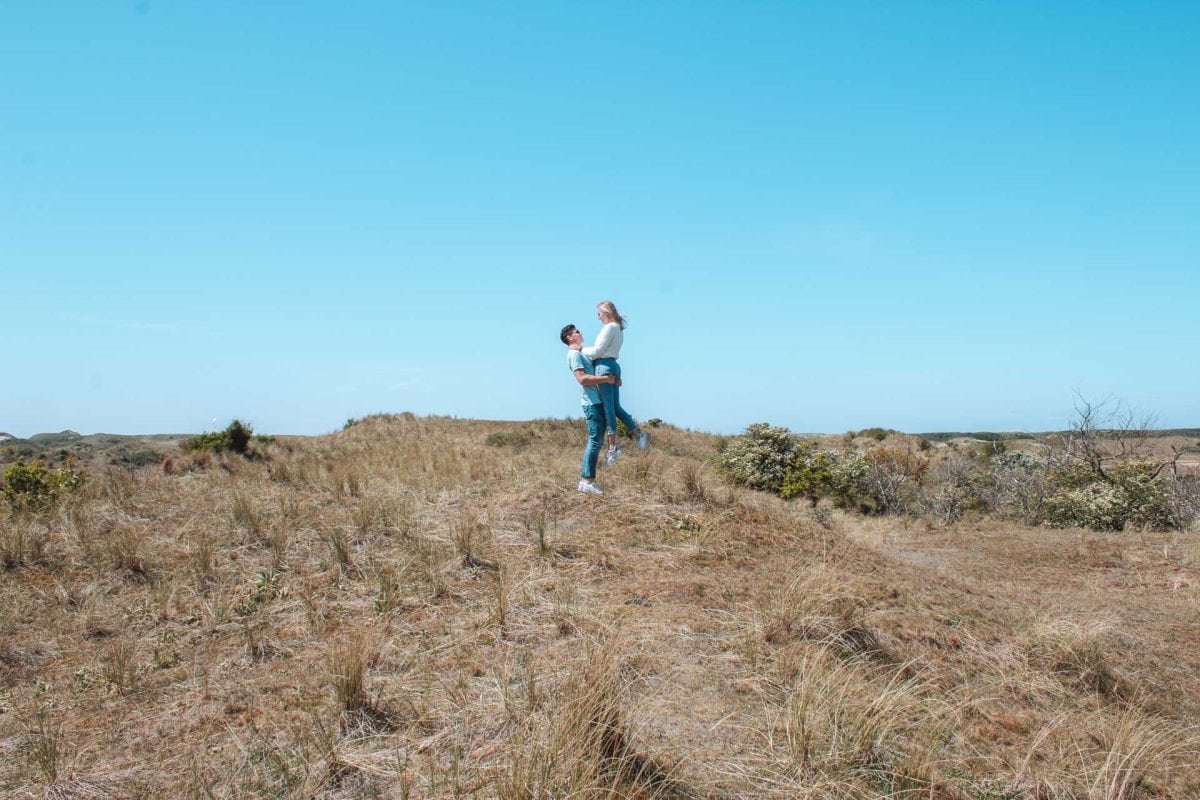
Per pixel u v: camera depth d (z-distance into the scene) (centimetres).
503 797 329
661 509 744
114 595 599
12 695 455
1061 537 1127
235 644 513
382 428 2058
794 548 701
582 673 417
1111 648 594
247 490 866
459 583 592
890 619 567
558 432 1931
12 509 802
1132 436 1702
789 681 462
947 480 1830
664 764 371
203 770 372
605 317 776
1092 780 399
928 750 405
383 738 392
